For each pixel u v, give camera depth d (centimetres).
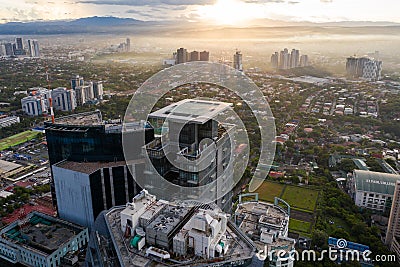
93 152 7594
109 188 7400
